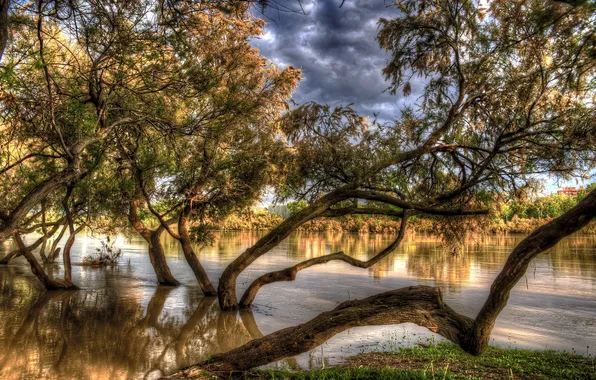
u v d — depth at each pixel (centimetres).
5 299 1521
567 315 1318
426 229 1431
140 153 1316
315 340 637
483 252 3562
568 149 896
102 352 919
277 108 1279
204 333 1102
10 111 769
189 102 938
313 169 1290
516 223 5269
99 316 1278
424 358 834
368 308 604
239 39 997
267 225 6606
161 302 1516
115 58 753
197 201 1555
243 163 1372
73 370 795
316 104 1214
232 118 1045
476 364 786
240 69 1081
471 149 1100
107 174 1395
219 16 823
